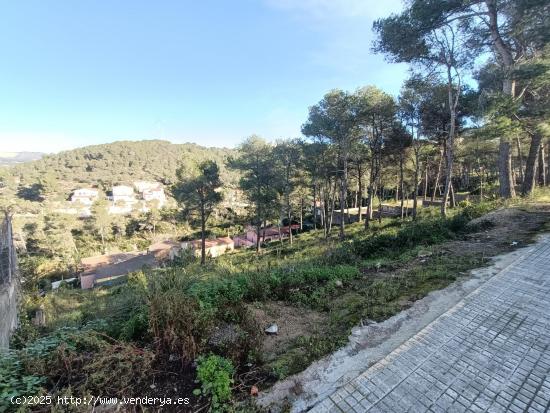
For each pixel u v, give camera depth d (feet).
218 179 87.40
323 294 16.11
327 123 67.05
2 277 21.93
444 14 34.42
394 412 7.83
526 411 7.68
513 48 38.09
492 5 32.86
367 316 12.80
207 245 130.11
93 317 15.70
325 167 86.69
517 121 32.76
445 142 56.44
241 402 8.52
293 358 10.35
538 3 28.35
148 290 13.84
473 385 8.64
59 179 331.57
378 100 61.82
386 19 37.86
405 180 101.65
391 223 67.56
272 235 135.85
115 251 172.35
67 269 132.77
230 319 13.24
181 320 11.00
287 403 8.36
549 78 30.71
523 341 10.45
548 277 14.78
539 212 28.89
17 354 10.02
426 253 20.75
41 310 28.99
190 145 463.83
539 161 67.00
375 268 19.77
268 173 93.76
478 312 12.37
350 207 138.72
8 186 263.08
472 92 46.11
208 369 9.28
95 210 196.75
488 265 16.90
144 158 405.39
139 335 12.26
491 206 35.37
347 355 10.30
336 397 8.43
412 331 11.40
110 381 9.27
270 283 17.07
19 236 121.49
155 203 266.36
